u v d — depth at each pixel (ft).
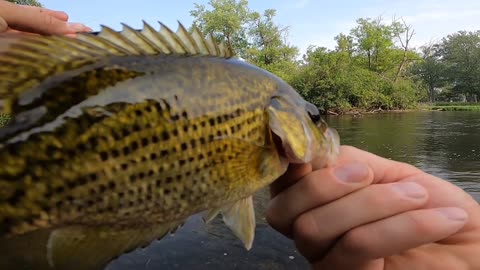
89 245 0.39
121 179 0.40
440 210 0.42
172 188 0.42
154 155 0.41
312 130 0.52
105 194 0.40
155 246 2.01
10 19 0.53
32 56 0.39
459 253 0.48
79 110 0.40
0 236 0.37
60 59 0.40
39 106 0.39
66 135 0.39
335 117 11.00
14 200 0.37
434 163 4.00
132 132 0.41
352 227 0.43
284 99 0.51
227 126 0.45
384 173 0.50
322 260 0.46
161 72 0.43
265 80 0.51
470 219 0.49
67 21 0.57
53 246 0.37
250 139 0.47
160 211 0.42
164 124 0.42
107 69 0.41
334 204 0.43
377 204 0.42
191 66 0.45
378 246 0.42
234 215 0.47
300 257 1.93
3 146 0.38
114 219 0.40
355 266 0.44
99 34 0.42
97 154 0.39
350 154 0.52
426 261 0.48
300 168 0.49
